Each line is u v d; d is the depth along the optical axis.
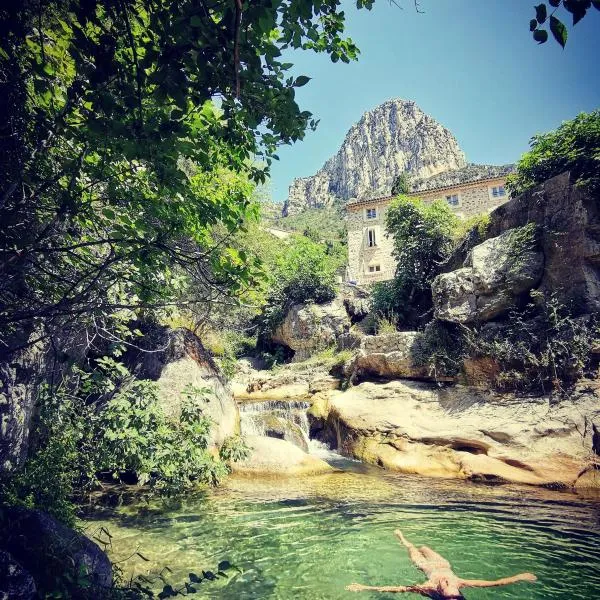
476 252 12.77
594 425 9.07
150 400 8.07
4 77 3.12
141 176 4.18
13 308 3.92
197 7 2.33
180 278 6.15
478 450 10.23
